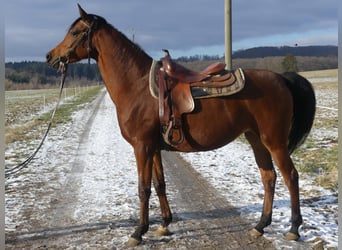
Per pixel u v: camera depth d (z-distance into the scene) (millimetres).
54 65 4293
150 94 3910
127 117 3961
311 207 4867
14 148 10031
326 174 6246
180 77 3918
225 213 4883
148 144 3906
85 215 4891
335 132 10414
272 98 3891
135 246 3945
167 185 6312
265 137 3926
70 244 4027
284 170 3932
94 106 25484
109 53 4102
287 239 3986
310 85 4105
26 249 3926
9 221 4711
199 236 4191
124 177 6883
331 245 3773
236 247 3883
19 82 68875
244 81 3867
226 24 8453
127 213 4934
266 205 4172
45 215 4918
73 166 7922
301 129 4121
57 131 13508
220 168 7434
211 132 3873
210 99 3854
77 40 4145
